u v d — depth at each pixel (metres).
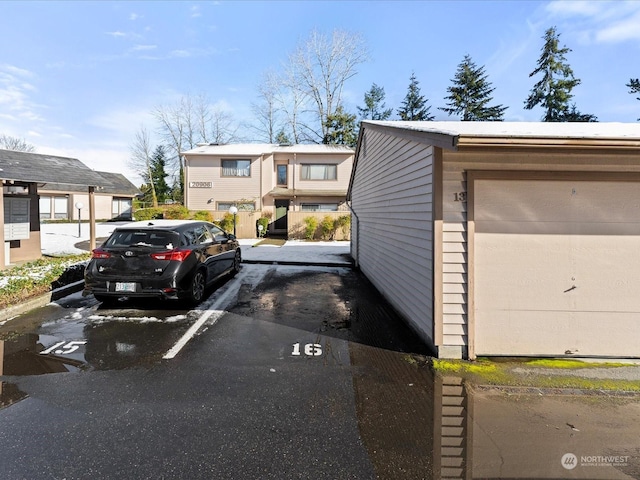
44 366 3.52
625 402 2.92
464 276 3.78
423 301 4.20
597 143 3.14
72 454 2.22
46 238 14.69
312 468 2.14
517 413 2.75
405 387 3.15
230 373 3.40
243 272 8.85
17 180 7.69
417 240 4.41
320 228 17.41
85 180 9.35
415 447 2.35
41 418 2.62
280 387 3.14
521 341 3.79
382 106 36.47
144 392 3.02
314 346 4.12
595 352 3.76
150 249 5.27
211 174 20.64
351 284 7.55
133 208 31.58
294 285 7.42
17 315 5.15
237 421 2.61
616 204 3.71
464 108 32.72
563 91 27.92
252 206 20.42
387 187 6.07
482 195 3.74
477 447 2.35
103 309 5.51
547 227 3.74
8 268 7.33
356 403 2.88
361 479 2.06
